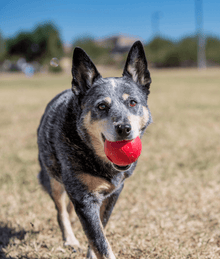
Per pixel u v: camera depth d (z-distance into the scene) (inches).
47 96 669.3
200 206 159.8
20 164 226.7
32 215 150.9
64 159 110.8
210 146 267.7
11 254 121.9
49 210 158.4
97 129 108.2
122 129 98.0
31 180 196.9
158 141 285.6
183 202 165.0
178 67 2527.1
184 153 249.3
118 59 2785.4
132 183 192.5
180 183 191.2
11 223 144.4
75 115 115.2
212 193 174.6
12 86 1011.9
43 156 128.3
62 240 133.9
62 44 2652.6
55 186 132.5
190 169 215.8
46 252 123.6
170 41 2822.3
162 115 418.9
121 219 149.1
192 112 437.1
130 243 126.6
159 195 174.2
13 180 195.6
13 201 166.6
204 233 131.1
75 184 108.2
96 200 109.1
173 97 627.5
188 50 2481.5
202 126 343.3
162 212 155.2
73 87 116.4
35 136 310.0
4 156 244.5
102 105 109.3
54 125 121.3
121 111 106.2
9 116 422.0
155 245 123.7
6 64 2514.8
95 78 120.6
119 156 99.0
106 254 98.5
